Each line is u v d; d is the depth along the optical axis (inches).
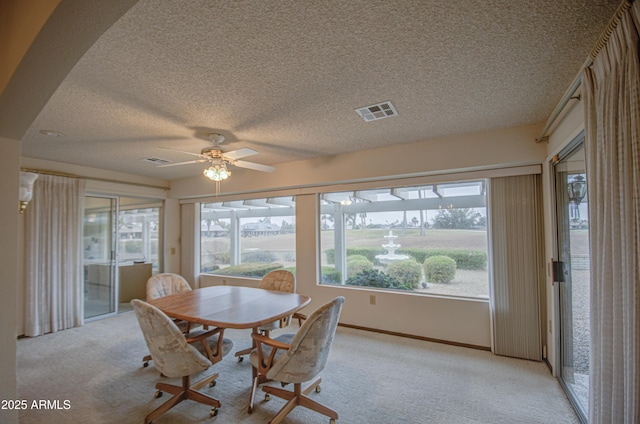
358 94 85.9
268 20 54.9
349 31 58.4
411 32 59.0
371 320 152.4
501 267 123.0
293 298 115.6
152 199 217.8
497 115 103.6
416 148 135.4
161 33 57.9
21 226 148.6
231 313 94.9
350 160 152.5
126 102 88.7
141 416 83.6
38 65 47.1
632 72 44.6
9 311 63.1
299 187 176.4
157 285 129.6
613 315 49.7
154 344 79.4
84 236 176.6
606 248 51.5
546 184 111.7
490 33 59.5
